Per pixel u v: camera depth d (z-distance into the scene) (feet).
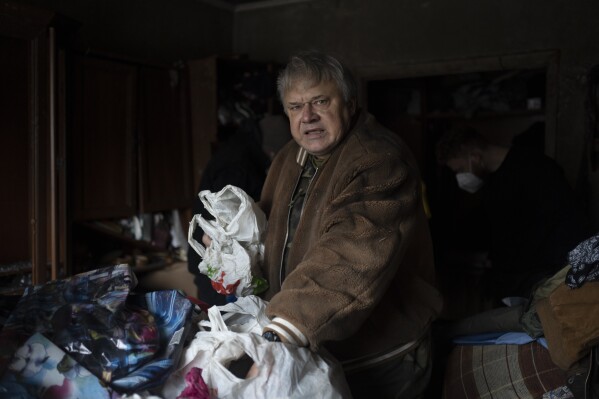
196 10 13.97
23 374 3.07
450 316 13.35
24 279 8.65
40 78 8.47
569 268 5.32
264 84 12.74
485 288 12.62
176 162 12.12
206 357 3.41
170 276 11.41
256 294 4.78
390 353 4.48
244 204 4.69
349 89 4.46
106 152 10.62
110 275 3.76
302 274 3.67
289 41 14.26
